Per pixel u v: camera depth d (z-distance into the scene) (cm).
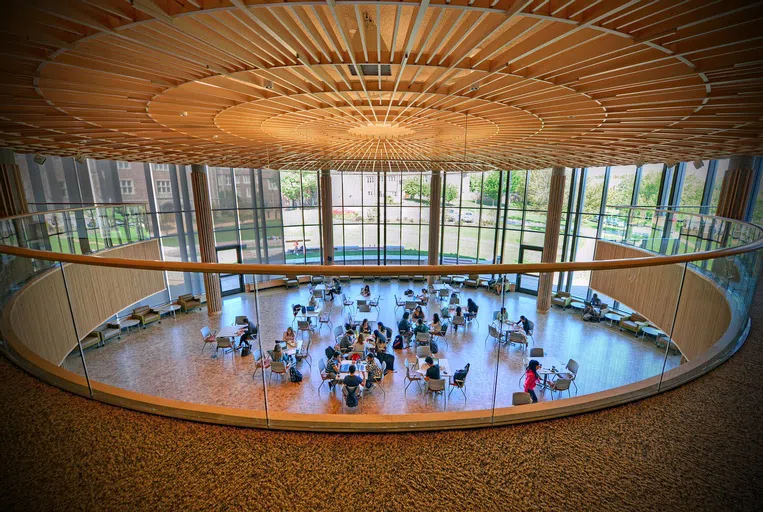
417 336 1134
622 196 1598
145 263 239
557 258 1797
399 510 190
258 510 191
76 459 225
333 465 218
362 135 876
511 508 192
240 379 1006
